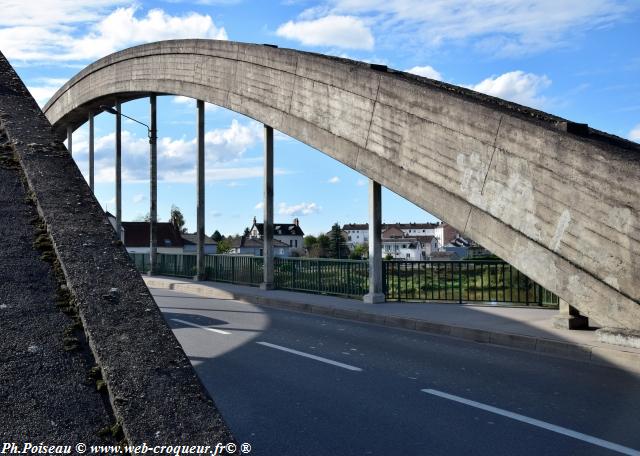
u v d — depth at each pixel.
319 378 8.19
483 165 11.92
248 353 10.05
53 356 3.35
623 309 9.24
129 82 29.94
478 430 5.89
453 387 7.66
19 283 3.89
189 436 2.89
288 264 20.59
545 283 10.50
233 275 24.03
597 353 9.28
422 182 13.66
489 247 11.71
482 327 11.66
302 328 13.06
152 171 29.78
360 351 10.26
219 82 22.42
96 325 3.51
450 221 12.76
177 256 28.86
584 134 10.85
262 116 19.94
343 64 16.50
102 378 3.24
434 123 13.31
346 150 16.25
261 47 20.08
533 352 10.13
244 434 5.79
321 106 17.28
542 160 10.56
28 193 4.98
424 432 5.83
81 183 5.18
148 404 3.03
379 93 15.14
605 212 9.44
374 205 16.08
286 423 6.13
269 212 20.75
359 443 5.52
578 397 7.16
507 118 11.35
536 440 5.59
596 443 5.52
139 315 3.67
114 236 4.52
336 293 18.38
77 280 3.87
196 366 9.00
